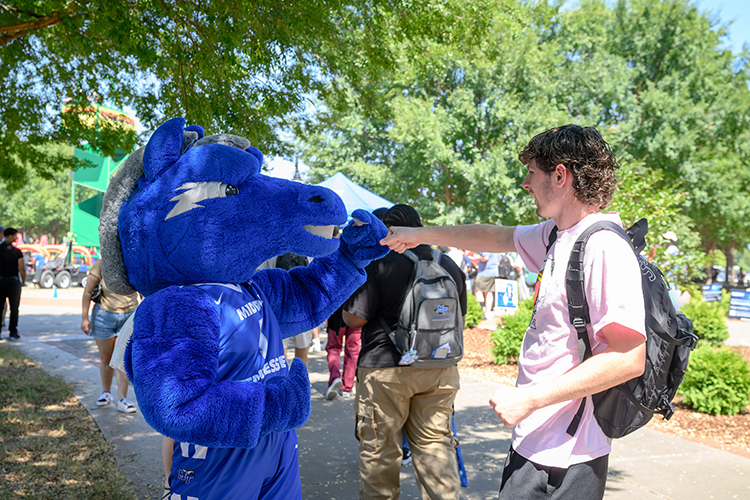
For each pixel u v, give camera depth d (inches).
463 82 872.3
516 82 850.8
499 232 94.1
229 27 174.2
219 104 199.0
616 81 882.8
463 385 285.0
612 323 67.9
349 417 223.1
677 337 73.4
